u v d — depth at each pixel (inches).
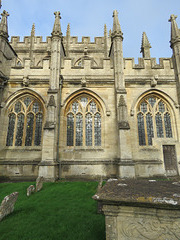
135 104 703.1
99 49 1205.7
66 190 437.4
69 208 317.4
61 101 697.0
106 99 705.6
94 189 448.1
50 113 615.5
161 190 167.0
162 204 132.3
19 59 1145.4
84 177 623.5
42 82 716.7
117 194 151.2
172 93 711.7
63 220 265.0
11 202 298.0
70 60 745.0
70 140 682.8
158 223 137.6
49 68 734.5
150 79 719.1
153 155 657.6
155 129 691.4
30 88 710.5
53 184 511.8
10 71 727.7
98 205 296.4
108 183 211.8
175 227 134.0
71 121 702.5
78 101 723.4
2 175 625.9
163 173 636.7
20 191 433.1
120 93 658.2
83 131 689.0
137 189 172.2
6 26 727.7
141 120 705.0
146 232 138.2
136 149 659.4
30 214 290.5
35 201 360.8
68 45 1202.0
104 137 675.4
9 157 650.8
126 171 564.7
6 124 685.9
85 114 709.9
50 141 589.0
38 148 666.2
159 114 711.7
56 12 759.7
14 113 706.2
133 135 671.1
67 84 716.7
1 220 265.4
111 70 737.6
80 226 242.4
